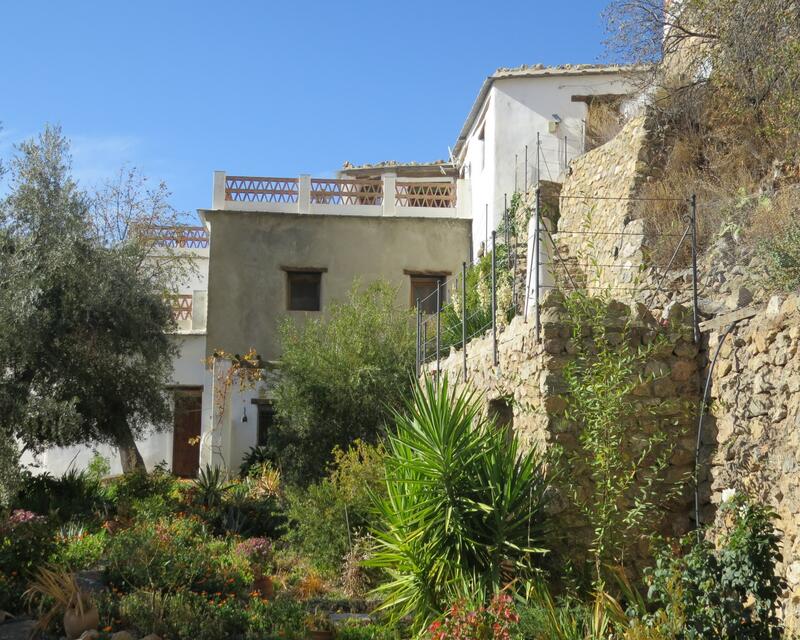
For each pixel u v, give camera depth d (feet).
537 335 32.81
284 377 67.82
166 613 32.73
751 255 38.75
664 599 24.73
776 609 25.52
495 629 25.75
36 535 37.29
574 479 31.27
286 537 49.11
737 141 51.11
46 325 57.16
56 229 58.65
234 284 76.74
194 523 50.65
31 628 31.32
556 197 63.05
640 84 56.70
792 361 25.99
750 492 27.68
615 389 30.30
